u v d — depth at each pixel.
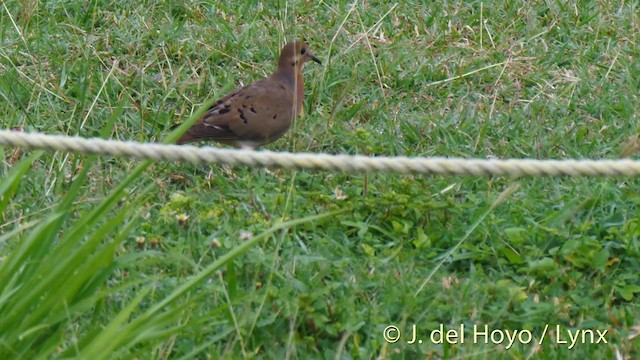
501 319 8.55
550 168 6.20
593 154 11.73
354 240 9.84
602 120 12.48
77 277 6.94
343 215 10.01
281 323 8.28
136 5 15.08
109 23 14.63
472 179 10.85
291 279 8.68
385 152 11.66
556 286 9.04
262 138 11.46
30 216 9.77
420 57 13.99
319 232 9.91
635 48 14.20
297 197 10.20
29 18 14.48
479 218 9.38
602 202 10.31
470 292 8.77
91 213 7.25
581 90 13.20
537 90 13.30
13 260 7.10
